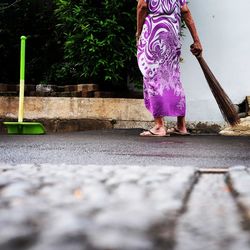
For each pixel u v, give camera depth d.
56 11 6.45
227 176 1.44
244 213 0.88
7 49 7.66
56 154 2.89
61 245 0.60
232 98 6.04
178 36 4.77
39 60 7.60
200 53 4.76
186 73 6.15
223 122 5.96
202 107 6.04
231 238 0.69
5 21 7.62
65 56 6.46
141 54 4.74
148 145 3.65
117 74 6.10
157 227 0.74
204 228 0.75
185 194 1.07
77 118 6.07
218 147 3.56
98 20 6.05
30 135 4.92
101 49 6.00
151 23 4.68
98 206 0.90
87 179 1.32
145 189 1.13
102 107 6.05
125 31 6.17
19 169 1.58
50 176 1.39
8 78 7.74
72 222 0.72
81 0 6.21
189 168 1.61
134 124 6.02
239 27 6.04
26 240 0.63
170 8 4.67
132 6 6.24
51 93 6.38
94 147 3.44
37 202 0.94
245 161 2.60
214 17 6.11
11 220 0.75
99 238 0.63
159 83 4.69
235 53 6.04
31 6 7.65
